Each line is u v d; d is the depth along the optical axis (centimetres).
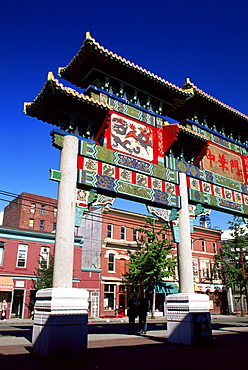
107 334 1575
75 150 1254
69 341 924
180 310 1243
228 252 4509
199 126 1792
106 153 1359
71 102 1292
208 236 4962
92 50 1361
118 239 4031
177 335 1218
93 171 1305
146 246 3816
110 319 3381
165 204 1480
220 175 1795
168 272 3569
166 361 834
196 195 1617
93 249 4050
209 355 938
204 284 4622
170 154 1593
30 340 1273
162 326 2245
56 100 1271
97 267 3903
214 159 1808
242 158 1978
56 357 882
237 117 1914
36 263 3575
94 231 4103
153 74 1523
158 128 1595
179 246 1462
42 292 1011
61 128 1318
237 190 1848
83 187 1272
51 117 1361
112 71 1478
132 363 804
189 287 1370
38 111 1363
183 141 1659
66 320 941
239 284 4434
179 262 1437
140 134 1516
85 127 1375
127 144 1452
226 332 1656
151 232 3788
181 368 743
